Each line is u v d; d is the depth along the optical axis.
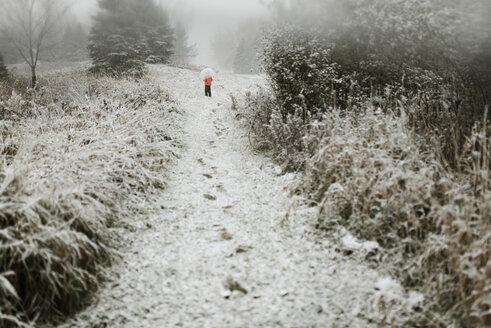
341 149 4.12
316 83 5.92
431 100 4.83
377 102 5.47
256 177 5.32
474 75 4.47
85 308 2.63
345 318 2.46
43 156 4.25
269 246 3.42
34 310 2.43
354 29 5.64
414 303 2.49
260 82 13.81
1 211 2.69
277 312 2.54
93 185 3.63
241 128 8.09
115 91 9.05
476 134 3.21
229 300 2.69
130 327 2.44
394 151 3.82
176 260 3.22
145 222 3.88
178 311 2.59
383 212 3.28
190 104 11.61
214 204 4.44
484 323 2.19
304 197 4.29
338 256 3.15
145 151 5.29
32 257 2.52
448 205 2.74
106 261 3.12
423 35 4.83
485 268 2.26
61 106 7.18
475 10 4.31
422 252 2.86
